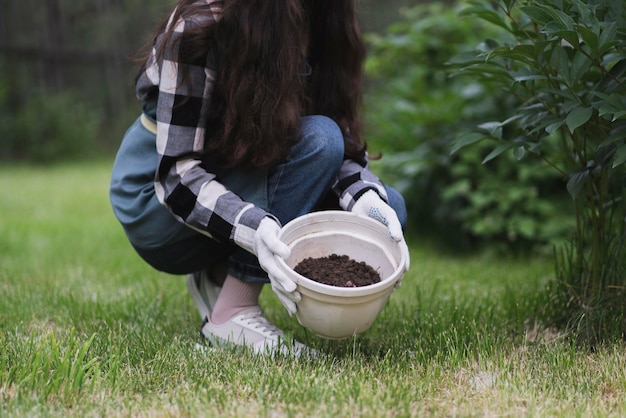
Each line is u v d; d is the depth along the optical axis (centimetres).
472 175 319
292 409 122
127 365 145
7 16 653
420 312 191
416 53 351
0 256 289
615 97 141
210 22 147
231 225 144
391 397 128
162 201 154
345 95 172
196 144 150
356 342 168
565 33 134
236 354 154
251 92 148
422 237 338
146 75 156
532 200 309
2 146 655
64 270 263
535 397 131
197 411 122
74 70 689
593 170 165
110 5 695
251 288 163
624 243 174
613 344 158
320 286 133
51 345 147
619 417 122
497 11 177
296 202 157
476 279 250
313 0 167
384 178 341
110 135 707
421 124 331
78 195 465
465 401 130
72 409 124
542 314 185
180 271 173
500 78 170
